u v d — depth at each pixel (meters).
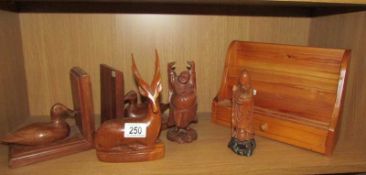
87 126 0.64
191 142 0.69
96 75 0.86
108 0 0.71
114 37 0.84
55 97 0.86
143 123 0.59
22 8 0.79
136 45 0.85
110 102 0.70
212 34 0.87
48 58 0.83
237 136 0.64
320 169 0.59
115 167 0.58
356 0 0.56
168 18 0.84
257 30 0.89
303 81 0.65
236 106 0.63
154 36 0.85
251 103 0.62
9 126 0.72
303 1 0.56
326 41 0.80
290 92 0.67
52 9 0.80
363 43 0.65
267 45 0.70
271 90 0.69
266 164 0.60
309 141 0.63
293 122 0.65
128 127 0.59
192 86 0.67
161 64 0.87
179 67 0.88
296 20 0.90
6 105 0.70
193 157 0.62
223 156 0.63
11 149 0.60
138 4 0.82
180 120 0.67
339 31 0.74
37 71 0.84
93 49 0.84
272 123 0.68
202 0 0.68
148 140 0.60
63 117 0.64
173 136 0.69
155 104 0.59
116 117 0.68
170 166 0.59
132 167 0.58
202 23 0.86
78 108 0.65
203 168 0.58
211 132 0.74
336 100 0.60
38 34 0.81
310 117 0.64
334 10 0.76
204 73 0.90
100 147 0.60
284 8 0.88
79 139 0.64
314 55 0.63
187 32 0.86
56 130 0.62
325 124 0.62
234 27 0.88
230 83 0.77
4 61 0.69
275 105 0.69
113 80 0.68
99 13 0.82
